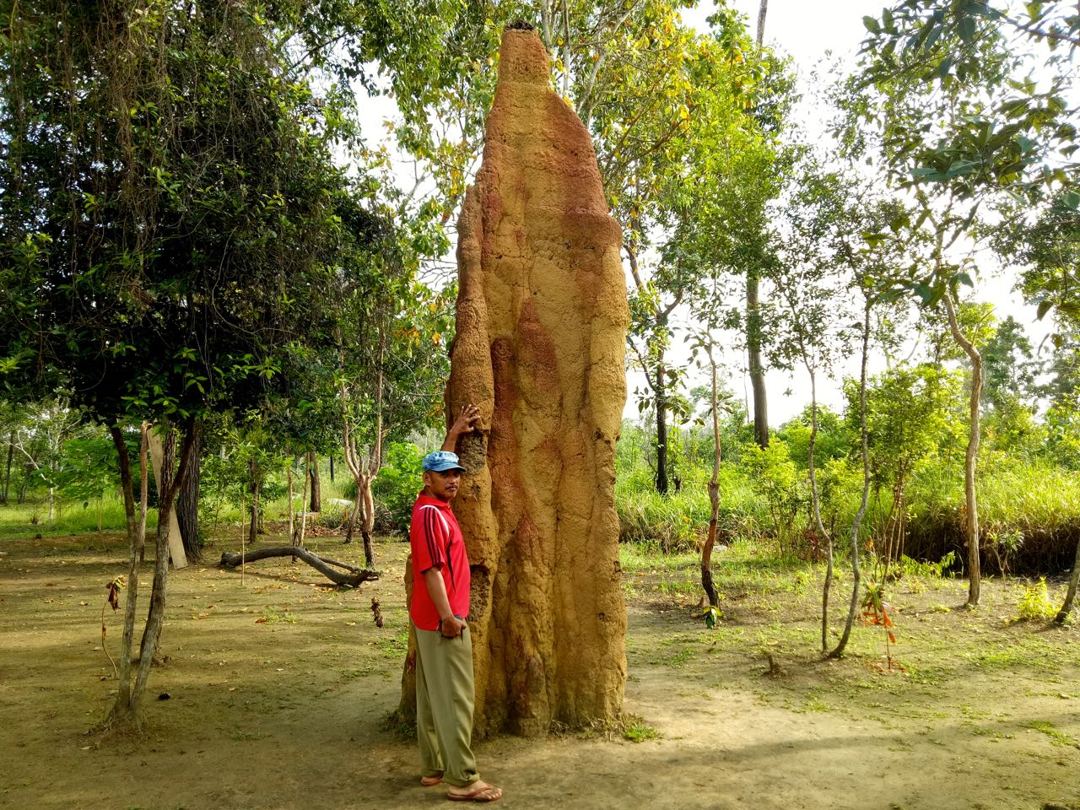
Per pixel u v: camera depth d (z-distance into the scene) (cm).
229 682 741
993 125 387
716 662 811
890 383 1035
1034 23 389
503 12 1446
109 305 559
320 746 560
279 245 628
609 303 605
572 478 591
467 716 464
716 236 952
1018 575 1297
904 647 853
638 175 1355
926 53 495
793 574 1320
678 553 1686
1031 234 850
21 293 528
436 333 1394
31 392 582
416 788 481
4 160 573
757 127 1507
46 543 2003
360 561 1689
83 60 586
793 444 2106
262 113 646
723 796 461
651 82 1334
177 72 632
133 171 555
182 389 596
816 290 871
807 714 628
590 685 571
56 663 811
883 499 1437
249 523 2275
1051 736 570
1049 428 2002
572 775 492
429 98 1334
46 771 514
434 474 498
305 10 1122
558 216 627
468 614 509
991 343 2669
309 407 700
